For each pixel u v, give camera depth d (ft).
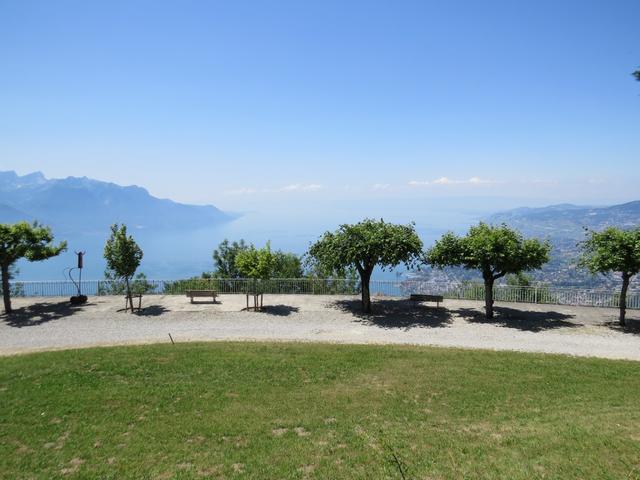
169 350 58.80
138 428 36.29
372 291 107.14
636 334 71.00
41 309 87.04
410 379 48.11
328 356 56.70
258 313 85.05
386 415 38.70
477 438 33.73
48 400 41.63
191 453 32.09
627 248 72.74
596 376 49.47
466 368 51.98
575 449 31.14
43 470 30.07
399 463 29.73
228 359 54.80
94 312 84.79
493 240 78.95
